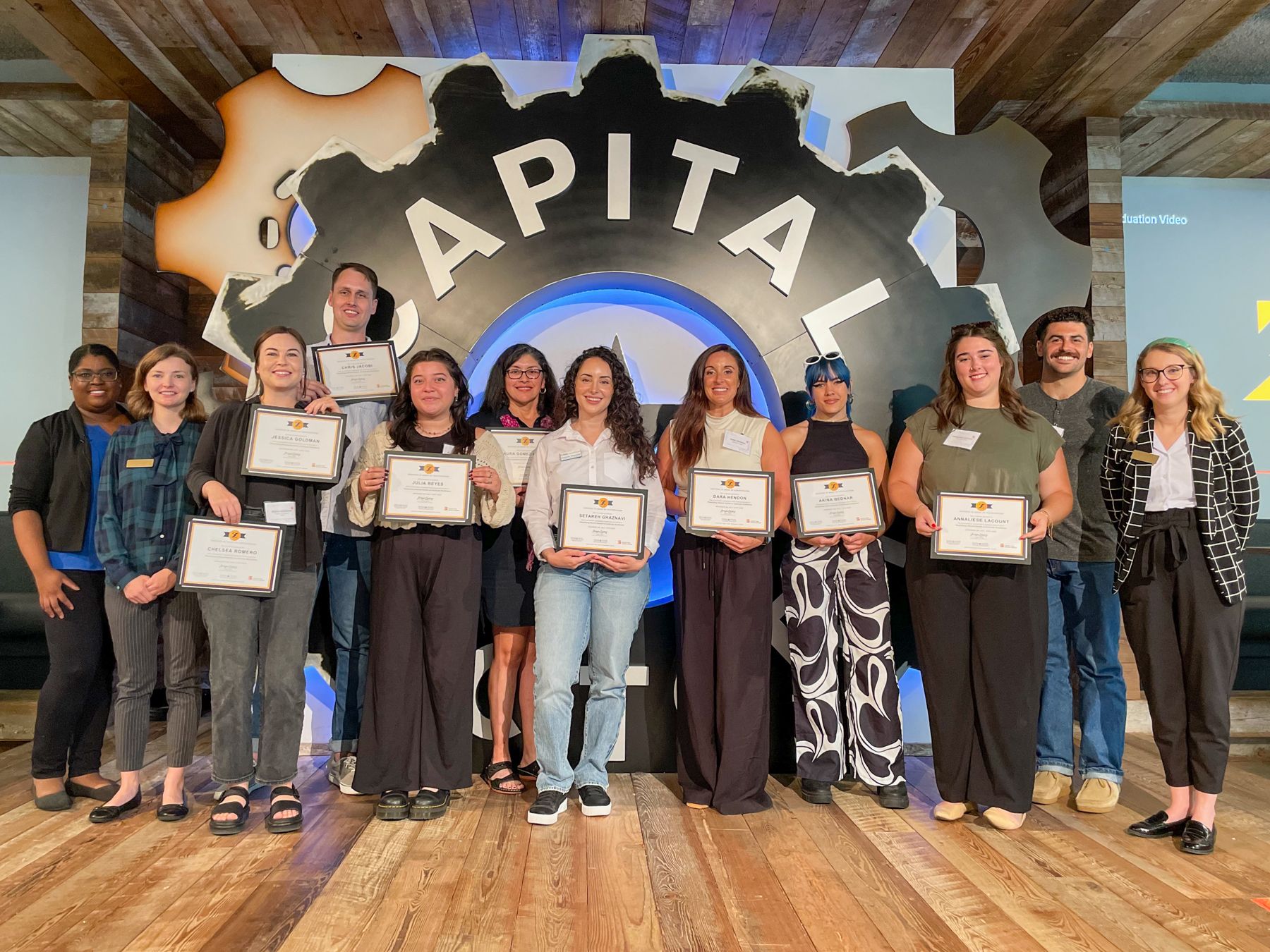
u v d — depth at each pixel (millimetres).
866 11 3609
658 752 3320
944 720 2678
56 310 4781
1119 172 4480
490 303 3455
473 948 1839
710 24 3740
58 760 2752
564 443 2850
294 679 2604
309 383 2865
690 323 3680
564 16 3674
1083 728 2914
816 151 3539
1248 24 4191
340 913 2002
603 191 3480
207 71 4055
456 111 3477
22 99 4230
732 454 2855
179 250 3473
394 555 2721
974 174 3590
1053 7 3547
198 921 1958
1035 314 3570
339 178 3434
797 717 2922
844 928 1956
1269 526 4621
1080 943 1902
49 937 1879
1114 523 2684
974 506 2592
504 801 2863
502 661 3043
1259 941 1925
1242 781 3254
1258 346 5086
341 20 3691
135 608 2668
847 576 2904
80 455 2801
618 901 2084
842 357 3490
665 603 3400
